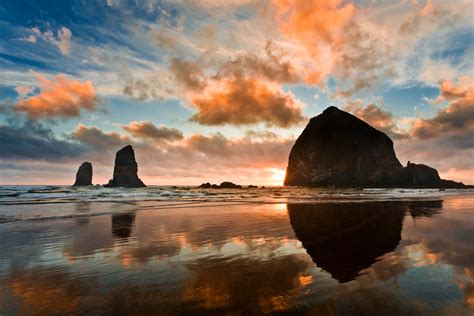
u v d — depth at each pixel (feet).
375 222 46.60
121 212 61.72
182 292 16.70
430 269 20.89
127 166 404.98
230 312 14.01
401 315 13.55
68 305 14.93
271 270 21.15
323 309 14.32
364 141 381.40
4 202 87.15
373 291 16.58
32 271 21.08
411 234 36.06
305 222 46.93
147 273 20.51
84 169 419.95
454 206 77.61
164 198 113.50
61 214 57.52
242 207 74.54
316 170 398.21
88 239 33.24
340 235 35.55
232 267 21.91
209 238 33.71
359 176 360.89
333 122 419.33
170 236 35.06
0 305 14.92
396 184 342.03
